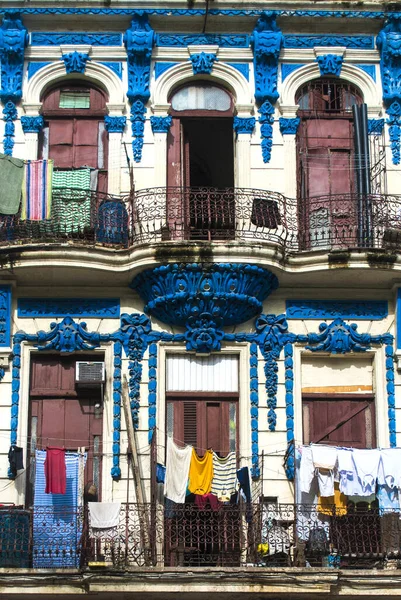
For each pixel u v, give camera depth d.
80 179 24.80
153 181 25.03
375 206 24.53
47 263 23.55
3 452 23.58
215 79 25.80
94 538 22.34
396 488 22.83
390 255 23.80
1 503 23.20
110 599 22.00
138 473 23.17
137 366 24.06
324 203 25.02
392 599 22.08
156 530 22.31
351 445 24.19
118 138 25.27
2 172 23.95
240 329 24.36
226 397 24.22
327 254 23.83
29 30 25.77
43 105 25.59
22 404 23.86
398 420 24.03
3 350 23.95
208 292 23.75
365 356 24.52
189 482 22.75
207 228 24.44
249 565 22.20
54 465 22.83
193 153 27.83
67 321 24.23
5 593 21.81
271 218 24.22
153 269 23.78
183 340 24.23
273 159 25.28
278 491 23.53
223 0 25.56
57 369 24.28
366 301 24.58
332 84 25.95
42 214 23.83
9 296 24.17
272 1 25.62
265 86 25.61
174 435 24.02
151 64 25.69
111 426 23.81
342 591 21.98
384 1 25.72
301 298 24.55
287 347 24.27
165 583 21.81
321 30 25.98
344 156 25.56
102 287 24.44
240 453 23.83
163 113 25.44
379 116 25.66
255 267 23.72
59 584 21.86
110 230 24.06
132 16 25.66
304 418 24.25
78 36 25.80
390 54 25.72
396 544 22.69
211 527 22.19
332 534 22.64
